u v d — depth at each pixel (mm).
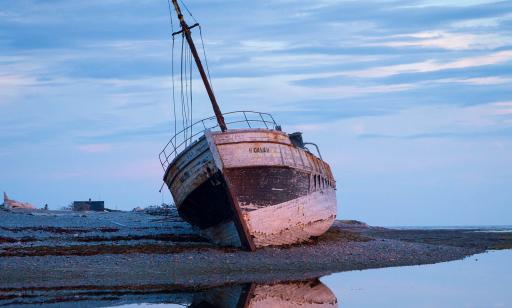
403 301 65625
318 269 85750
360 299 66375
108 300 63719
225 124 96438
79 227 137125
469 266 92750
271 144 92125
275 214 93125
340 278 79500
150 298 64812
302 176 98562
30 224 144375
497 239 140875
